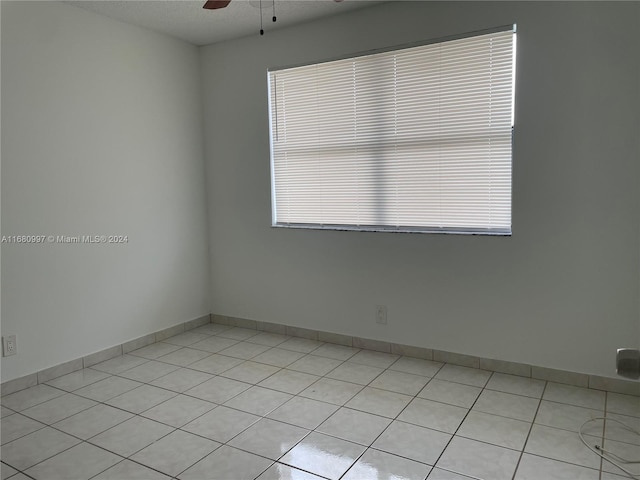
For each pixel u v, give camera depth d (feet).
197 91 13.80
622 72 8.69
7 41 9.39
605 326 9.28
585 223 9.25
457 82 10.32
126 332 12.08
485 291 10.38
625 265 9.00
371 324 11.91
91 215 11.12
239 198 13.62
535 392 9.37
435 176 10.80
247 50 12.94
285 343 12.60
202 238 14.21
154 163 12.60
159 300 12.94
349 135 11.78
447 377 10.18
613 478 6.63
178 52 13.12
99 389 9.88
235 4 10.62
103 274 11.46
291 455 7.36
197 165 13.91
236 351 12.06
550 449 7.37
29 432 8.16
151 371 10.82
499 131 10.00
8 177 9.54
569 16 9.01
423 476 6.76
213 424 8.37
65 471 7.04
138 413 8.81
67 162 10.56
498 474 6.77
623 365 6.09
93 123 11.05
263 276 13.50
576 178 9.24
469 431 7.95
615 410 8.57
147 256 12.54
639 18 8.48
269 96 12.85
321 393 9.53
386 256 11.50
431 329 11.11
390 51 10.99
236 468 7.05
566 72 9.13
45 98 10.08
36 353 10.18
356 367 10.85
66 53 10.44
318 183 12.38
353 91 11.59
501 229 10.21
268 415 8.66
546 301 9.77
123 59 11.67
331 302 12.44
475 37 10.02
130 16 11.26
